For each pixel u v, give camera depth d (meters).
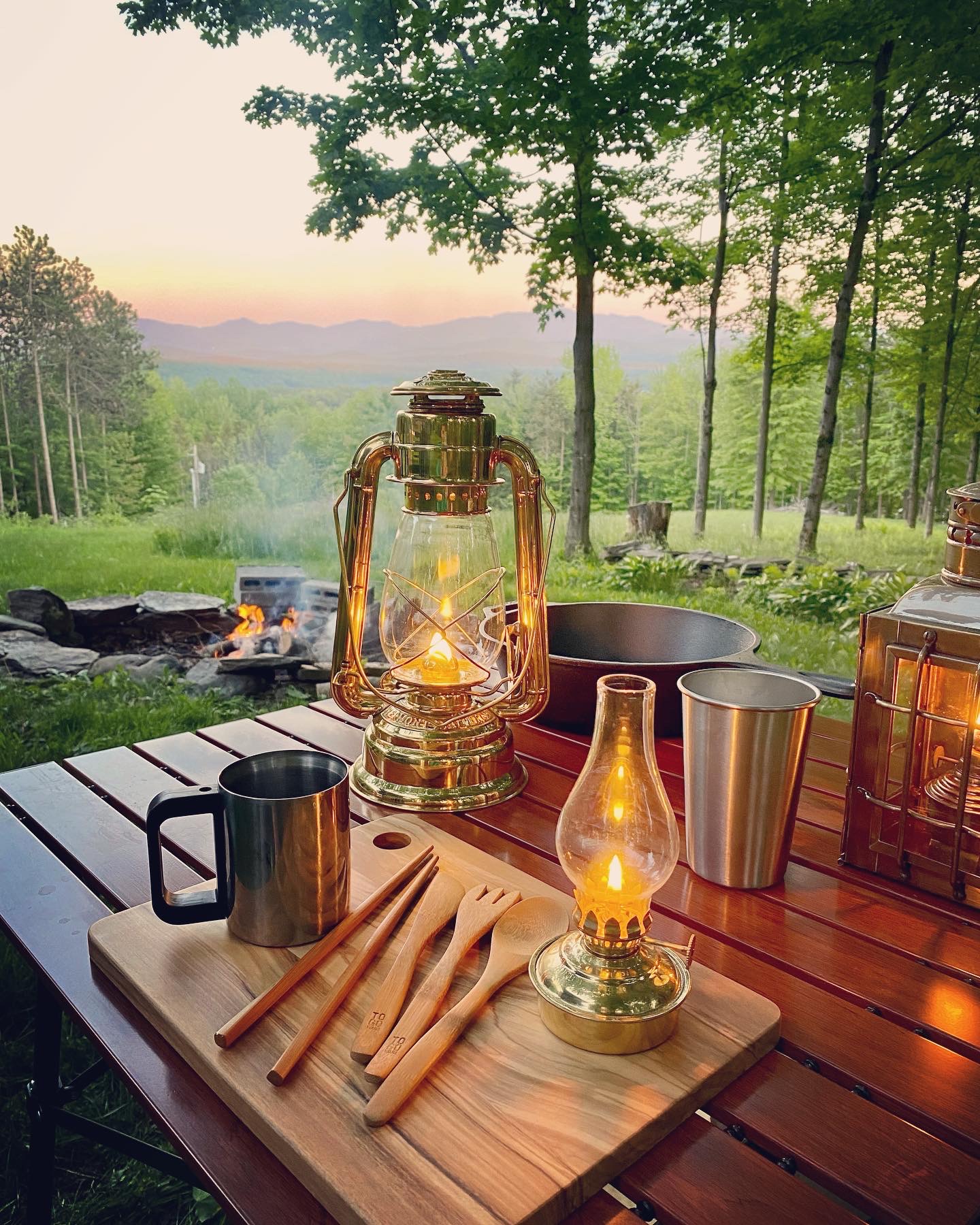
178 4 8.41
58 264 15.15
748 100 8.66
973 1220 0.55
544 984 0.71
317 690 4.19
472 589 1.21
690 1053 0.68
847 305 9.16
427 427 1.10
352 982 0.76
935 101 8.59
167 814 0.81
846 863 1.04
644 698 0.71
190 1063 0.70
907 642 0.93
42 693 4.04
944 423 10.44
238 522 9.07
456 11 8.07
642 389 23.61
